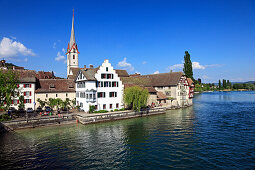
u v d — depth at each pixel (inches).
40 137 1088.8
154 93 2166.6
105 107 1700.3
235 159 746.8
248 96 4126.5
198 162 727.7
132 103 1802.4
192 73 3750.0
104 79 1699.1
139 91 1715.1
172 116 1720.0
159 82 2605.8
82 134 1143.0
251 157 761.6
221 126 1272.1
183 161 740.0
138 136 1083.9
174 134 1107.3
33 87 1712.6
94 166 713.6
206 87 7185.0
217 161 732.7
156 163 727.7
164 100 2333.9
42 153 845.8
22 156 813.2
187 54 3730.3
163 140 1001.5
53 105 1686.8
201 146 898.1
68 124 1411.2
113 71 1758.1
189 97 2699.3
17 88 1508.4
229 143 930.1
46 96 1776.6
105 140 1019.3
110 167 703.7
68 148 904.9
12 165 727.7
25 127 1274.6
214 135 1069.1
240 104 2551.7
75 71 2536.9
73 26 3378.4
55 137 1086.4
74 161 759.1
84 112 1625.2
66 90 1893.5
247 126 1252.5
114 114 1539.1
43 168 701.9
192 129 1213.1
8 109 1531.7
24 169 694.5
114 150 871.7
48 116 1402.6
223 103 2733.8
